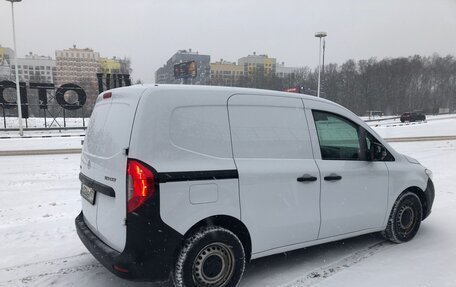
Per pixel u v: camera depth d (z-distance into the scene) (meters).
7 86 40.03
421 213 5.18
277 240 3.88
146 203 3.12
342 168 4.33
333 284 3.85
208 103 3.52
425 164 12.83
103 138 3.64
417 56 107.81
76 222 4.13
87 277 4.07
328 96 89.81
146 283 3.92
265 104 3.88
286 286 3.82
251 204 3.65
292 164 3.94
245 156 3.66
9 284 3.90
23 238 5.31
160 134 3.23
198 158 3.38
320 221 4.16
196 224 3.41
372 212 4.65
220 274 3.51
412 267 4.25
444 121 51.53
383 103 95.25
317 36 32.03
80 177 4.18
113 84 45.28
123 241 3.23
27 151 19.72
